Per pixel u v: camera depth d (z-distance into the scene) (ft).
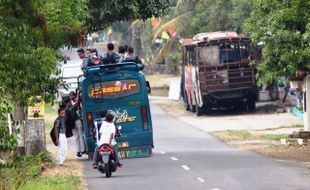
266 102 250.78
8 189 94.43
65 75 227.20
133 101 144.46
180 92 297.33
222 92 234.58
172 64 392.27
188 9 300.61
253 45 232.73
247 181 107.86
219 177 112.57
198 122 219.41
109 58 148.87
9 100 84.99
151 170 123.85
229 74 234.17
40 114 135.33
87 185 107.45
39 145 132.98
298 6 136.46
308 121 172.76
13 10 75.46
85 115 142.72
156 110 265.54
